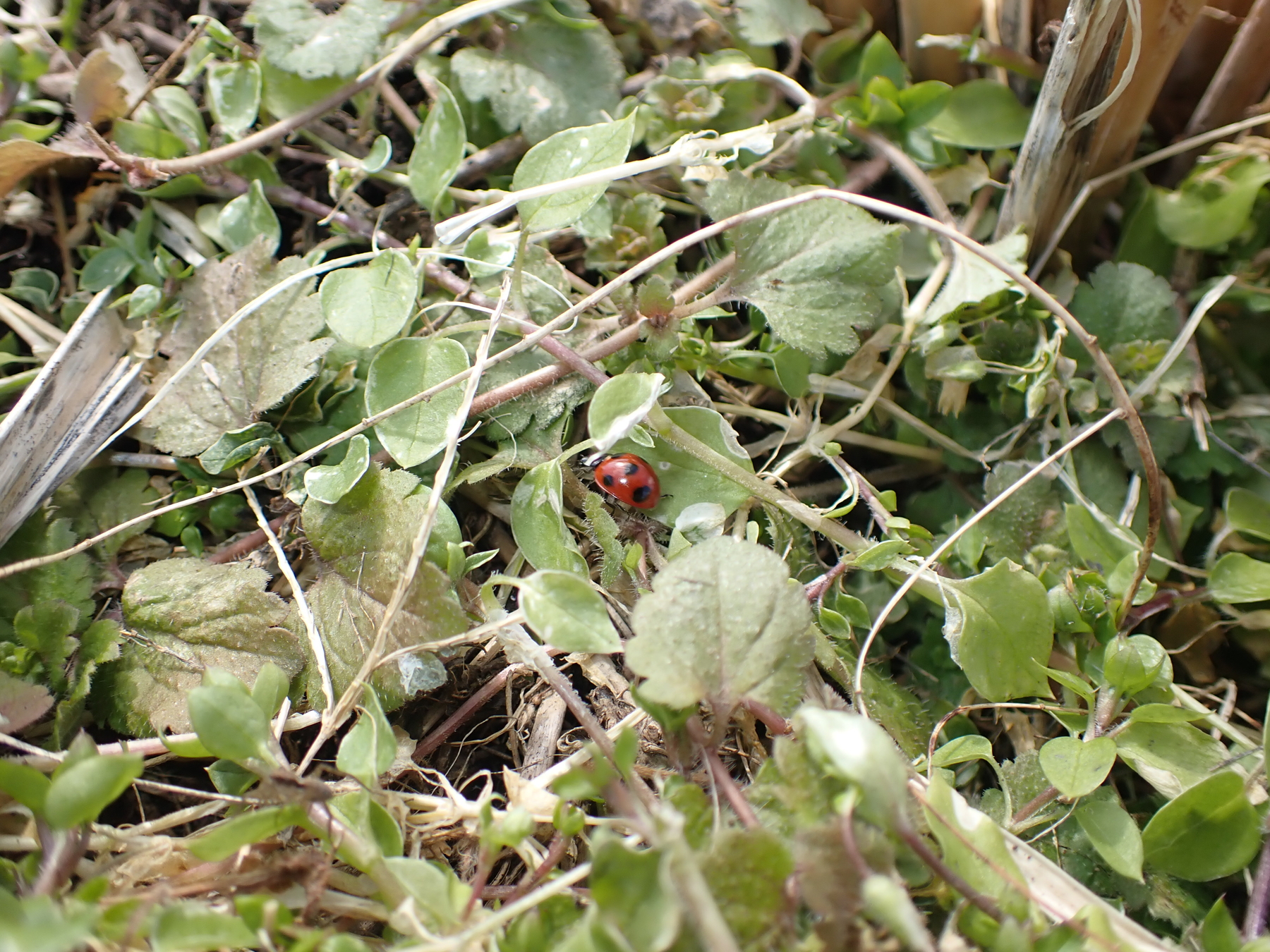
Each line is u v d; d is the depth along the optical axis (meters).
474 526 0.16
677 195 0.17
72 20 0.16
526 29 0.16
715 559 0.13
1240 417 0.16
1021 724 0.15
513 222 0.16
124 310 0.16
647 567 0.15
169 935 0.12
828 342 0.15
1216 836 0.14
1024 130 0.17
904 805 0.12
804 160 0.17
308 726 0.14
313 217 0.16
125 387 0.15
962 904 0.13
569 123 0.16
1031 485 0.16
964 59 0.17
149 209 0.16
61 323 0.16
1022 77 0.17
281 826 0.13
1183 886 0.14
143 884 0.13
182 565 0.14
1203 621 0.16
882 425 0.16
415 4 0.16
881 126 0.17
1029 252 0.17
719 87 0.17
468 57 0.16
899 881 0.12
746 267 0.15
